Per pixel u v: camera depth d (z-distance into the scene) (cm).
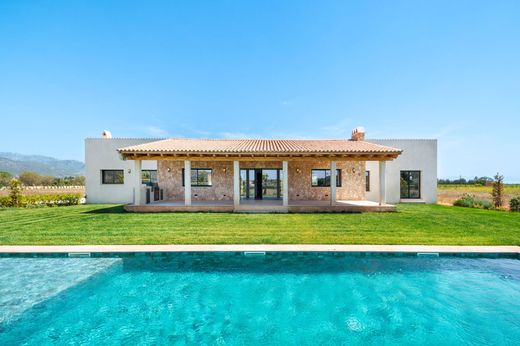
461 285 620
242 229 958
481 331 475
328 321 506
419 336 461
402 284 626
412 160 2003
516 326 487
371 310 539
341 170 1811
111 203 1955
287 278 652
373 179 1983
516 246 761
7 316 504
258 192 1794
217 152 1380
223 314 527
